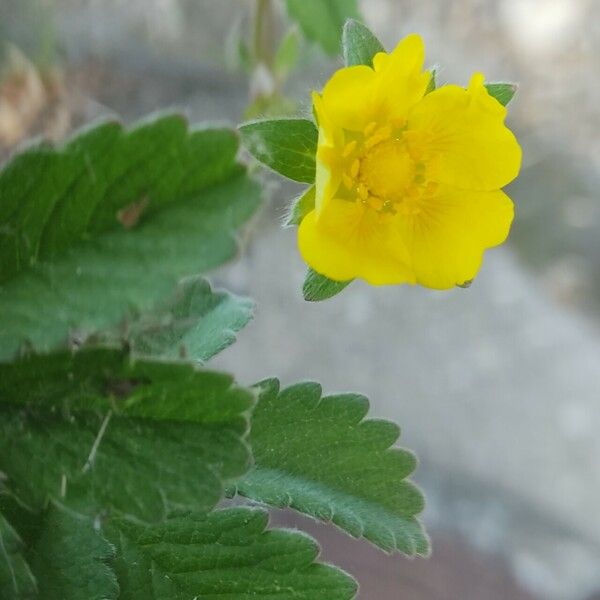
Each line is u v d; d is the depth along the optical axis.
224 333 0.07
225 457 0.05
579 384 0.18
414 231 0.06
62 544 0.06
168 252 0.05
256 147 0.06
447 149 0.06
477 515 0.17
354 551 0.15
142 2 0.17
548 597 0.16
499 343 0.18
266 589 0.06
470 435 0.17
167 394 0.05
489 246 0.06
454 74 0.19
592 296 0.19
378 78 0.06
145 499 0.05
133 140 0.05
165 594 0.06
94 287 0.05
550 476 0.17
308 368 0.17
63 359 0.05
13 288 0.05
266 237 0.16
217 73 0.17
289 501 0.06
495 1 0.20
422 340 0.18
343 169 0.06
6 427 0.05
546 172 0.19
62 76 0.16
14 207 0.05
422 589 0.15
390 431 0.07
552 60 0.20
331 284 0.06
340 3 0.12
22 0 0.16
